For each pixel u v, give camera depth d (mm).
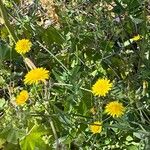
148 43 478
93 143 433
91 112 465
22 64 575
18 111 482
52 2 577
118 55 507
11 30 548
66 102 465
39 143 474
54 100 496
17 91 533
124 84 455
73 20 560
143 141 414
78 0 565
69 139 450
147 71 442
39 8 619
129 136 446
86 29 545
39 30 570
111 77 502
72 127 448
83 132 453
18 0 611
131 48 533
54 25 599
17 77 556
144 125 403
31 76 433
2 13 543
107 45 509
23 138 474
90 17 543
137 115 433
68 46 543
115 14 531
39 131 477
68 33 546
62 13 568
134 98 419
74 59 531
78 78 464
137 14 524
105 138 450
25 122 483
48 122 479
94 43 536
